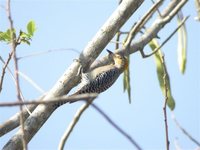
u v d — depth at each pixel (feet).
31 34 33.65
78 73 38.75
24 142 20.15
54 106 36.70
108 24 38.70
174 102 40.57
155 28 42.65
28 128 35.76
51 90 38.40
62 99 16.94
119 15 38.47
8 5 22.97
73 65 38.99
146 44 41.98
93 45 38.96
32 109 38.14
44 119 36.40
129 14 38.58
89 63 39.06
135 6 38.42
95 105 16.84
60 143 24.71
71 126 24.35
